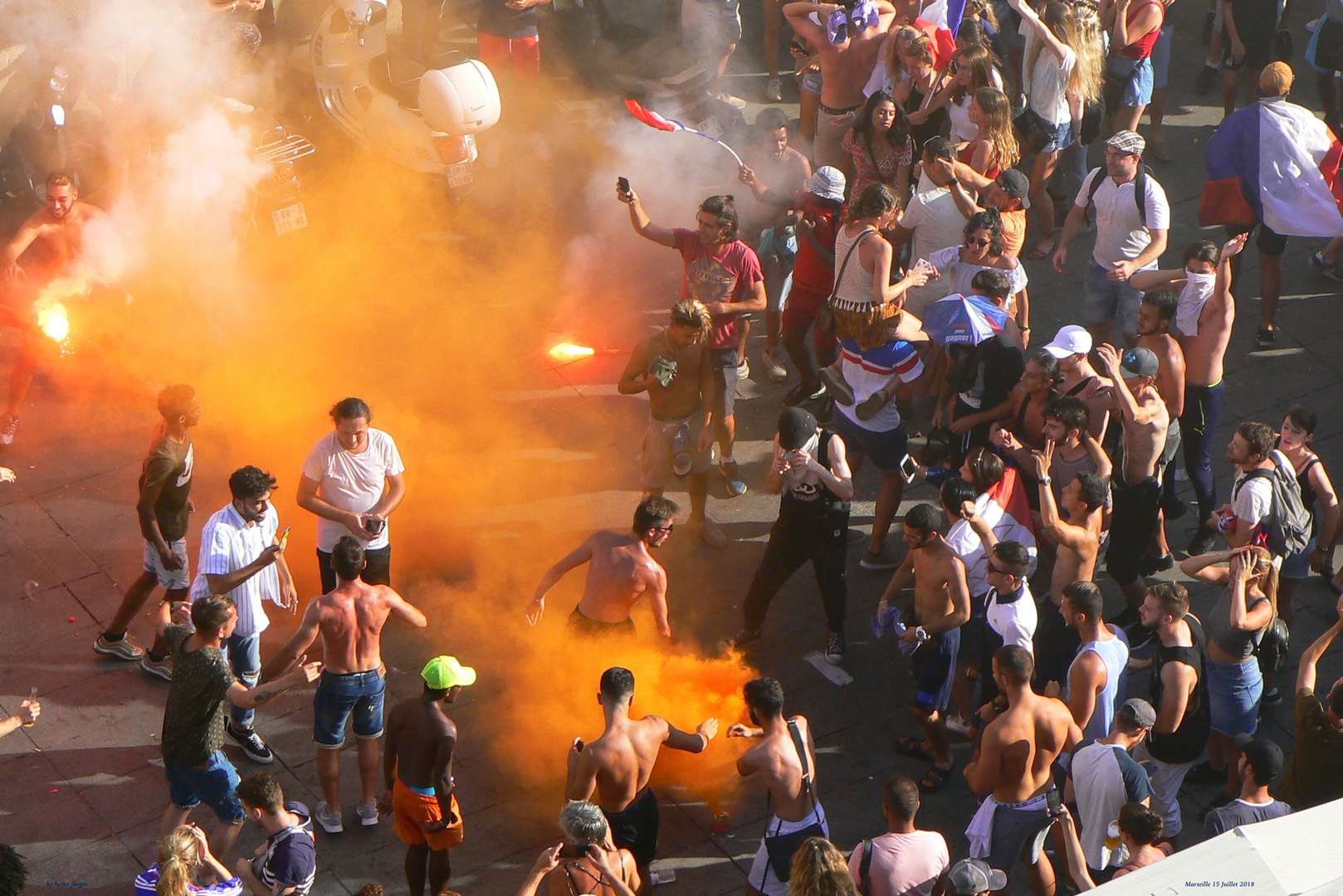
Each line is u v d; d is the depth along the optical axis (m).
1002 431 30.45
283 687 26.28
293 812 25.19
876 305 33.28
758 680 25.31
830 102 43.97
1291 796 26.31
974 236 34.62
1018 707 24.59
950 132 42.53
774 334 40.84
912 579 35.00
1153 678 27.66
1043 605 29.94
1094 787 25.17
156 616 33.25
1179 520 36.47
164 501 30.38
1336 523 32.78
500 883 27.59
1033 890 27.22
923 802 29.39
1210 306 33.31
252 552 29.20
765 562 31.44
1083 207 38.00
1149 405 30.61
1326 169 38.72
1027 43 41.66
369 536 30.31
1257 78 48.16
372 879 27.61
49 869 27.47
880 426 33.66
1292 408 31.88
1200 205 41.69
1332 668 32.09
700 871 27.92
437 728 25.05
